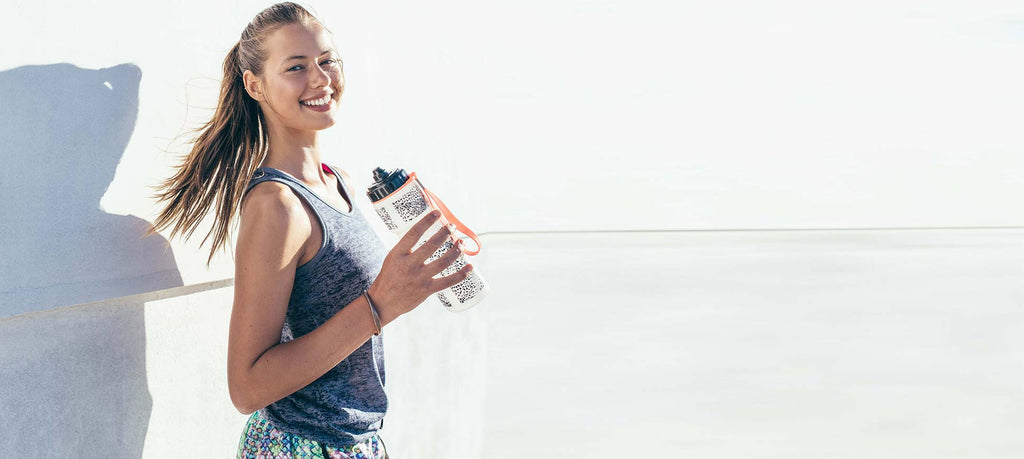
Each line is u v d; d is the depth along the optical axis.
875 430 5.34
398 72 2.57
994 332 8.25
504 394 6.05
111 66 1.20
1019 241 16.06
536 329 8.20
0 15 1.00
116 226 1.22
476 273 1.39
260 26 1.29
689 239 16.39
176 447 1.44
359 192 2.24
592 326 8.34
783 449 4.96
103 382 1.24
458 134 3.41
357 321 1.18
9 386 1.06
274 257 1.17
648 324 8.45
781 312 9.13
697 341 7.80
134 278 1.26
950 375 6.74
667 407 5.78
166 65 1.33
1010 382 6.52
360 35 2.24
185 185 1.35
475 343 3.78
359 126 2.24
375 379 1.39
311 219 1.22
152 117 1.30
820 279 11.20
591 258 12.89
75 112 1.13
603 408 5.73
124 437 1.30
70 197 1.13
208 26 1.46
